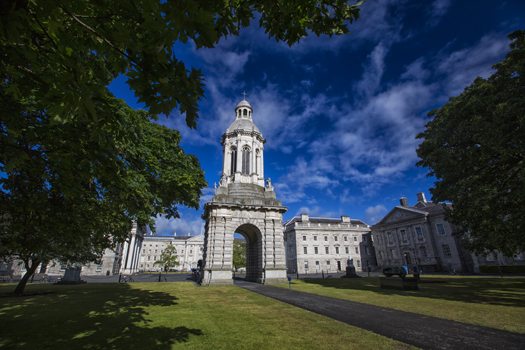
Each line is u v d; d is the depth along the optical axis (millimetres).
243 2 4406
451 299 15242
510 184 16766
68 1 3162
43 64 4012
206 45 2992
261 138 37812
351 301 15312
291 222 73500
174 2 2672
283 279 29234
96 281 38406
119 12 3377
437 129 22250
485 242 19719
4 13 3064
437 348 7074
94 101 4012
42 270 53531
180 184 13961
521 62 15766
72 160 6273
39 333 8500
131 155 10016
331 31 4926
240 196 32188
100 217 12055
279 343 7504
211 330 8938
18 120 5617
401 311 12148
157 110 3584
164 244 114938
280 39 5230
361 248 71125
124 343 7457
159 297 17609
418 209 57219
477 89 19016
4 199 7633
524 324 9406
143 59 3250
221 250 28609
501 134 15734
